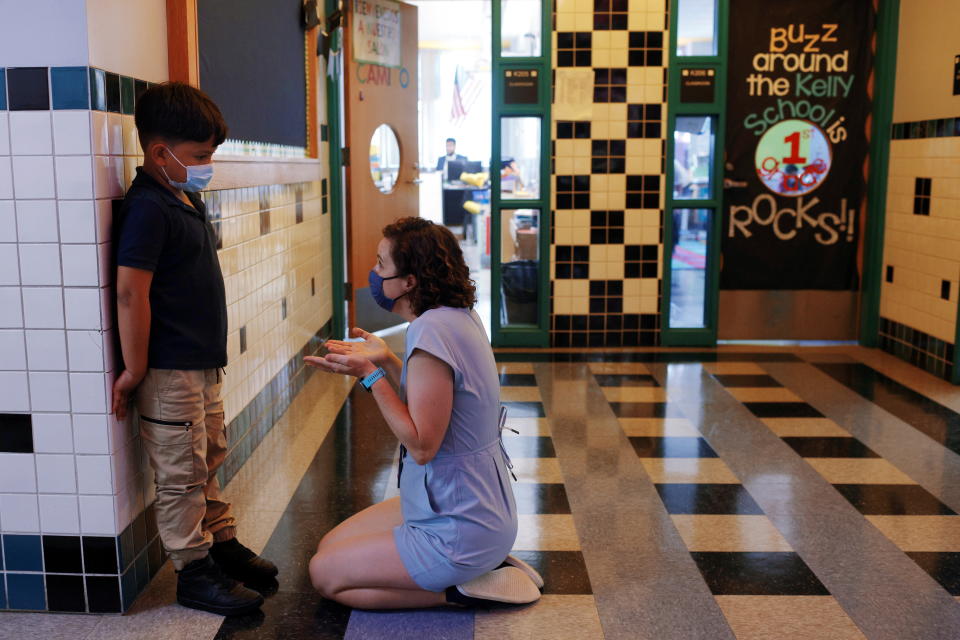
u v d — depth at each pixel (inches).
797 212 227.0
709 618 93.3
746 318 232.4
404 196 255.3
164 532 91.7
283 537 113.3
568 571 104.0
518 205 222.8
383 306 92.5
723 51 215.9
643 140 220.1
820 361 210.1
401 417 85.8
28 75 83.2
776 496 127.0
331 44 212.5
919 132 200.2
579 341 228.1
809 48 220.5
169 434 89.4
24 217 85.4
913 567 105.0
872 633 90.3
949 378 188.9
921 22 199.3
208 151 88.3
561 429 158.1
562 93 218.2
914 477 134.3
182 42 104.1
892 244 215.2
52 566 92.0
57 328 86.9
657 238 224.1
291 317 175.6
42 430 88.9
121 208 86.2
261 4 143.1
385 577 91.6
